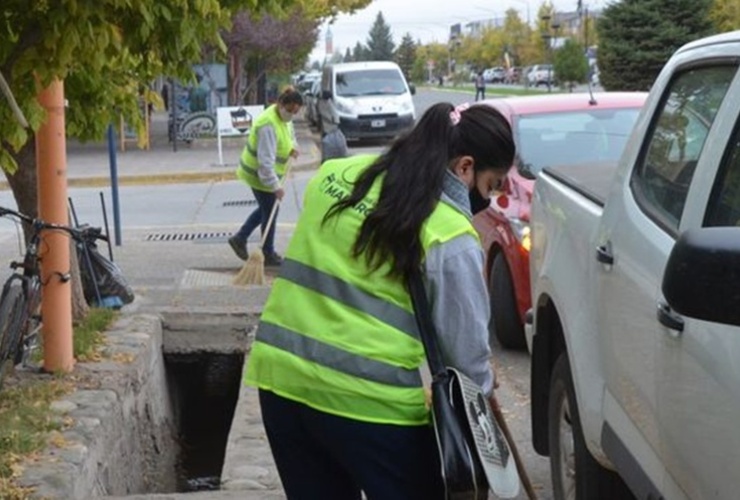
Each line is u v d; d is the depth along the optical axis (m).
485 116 3.32
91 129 7.79
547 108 9.34
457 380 3.16
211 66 31.44
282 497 5.11
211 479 8.36
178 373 9.23
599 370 4.19
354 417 3.20
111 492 6.18
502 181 3.39
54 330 6.96
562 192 5.04
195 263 12.01
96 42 5.62
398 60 121.31
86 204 18.94
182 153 27.50
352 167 3.38
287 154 11.48
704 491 3.00
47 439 5.81
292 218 16.27
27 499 5.06
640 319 3.64
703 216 3.32
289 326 3.29
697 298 2.26
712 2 39.34
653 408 3.47
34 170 7.77
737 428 2.73
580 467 4.46
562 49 58.09
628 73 39.44
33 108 5.97
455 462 3.07
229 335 9.11
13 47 5.79
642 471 3.62
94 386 6.79
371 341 3.19
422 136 3.29
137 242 13.69
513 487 3.18
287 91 11.34
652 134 4.18
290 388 3.27
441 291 3.17
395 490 3.25
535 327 5.16
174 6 5.77
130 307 9.30
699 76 3.84
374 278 3.21
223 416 9.27
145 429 7.58
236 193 20.08
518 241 8.02
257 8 6.46
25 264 6.76
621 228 4.05
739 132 3.24
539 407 5.21
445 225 3.18
